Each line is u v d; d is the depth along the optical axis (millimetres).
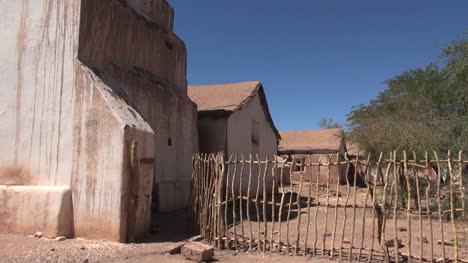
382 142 12703
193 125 12312
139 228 7148
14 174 7652
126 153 6871
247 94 15664
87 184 7020
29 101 7766
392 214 11297
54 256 5621
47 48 7781
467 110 12469
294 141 31531
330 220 10555
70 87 7480
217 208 7066
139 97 9445
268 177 17547
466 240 7184
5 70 8016
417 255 6395
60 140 7406
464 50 11328
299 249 6516
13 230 7113
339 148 27562
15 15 8125
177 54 12086
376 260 6035
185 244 6355
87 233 6895
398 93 19453
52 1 7887
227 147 13547
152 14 11070
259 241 6727
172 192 10852
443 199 11578
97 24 8148
